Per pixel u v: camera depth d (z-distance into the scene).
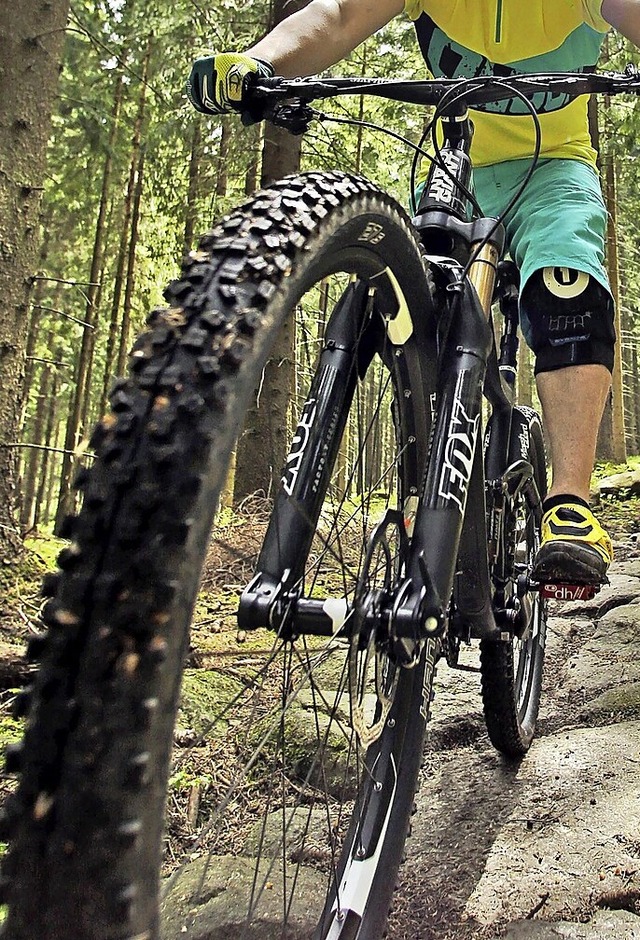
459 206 1.46
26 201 4.06
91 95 8.71
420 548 1.20
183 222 10.89
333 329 1.27
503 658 1.90
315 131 8.38
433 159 1.42
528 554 2.22
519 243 1.75
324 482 1.16
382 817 1.32
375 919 1.23
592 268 1.62
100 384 17.16
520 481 1.93
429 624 1.14
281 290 0.87
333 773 1.79
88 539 0.71
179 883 1.45
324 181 1.04
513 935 1.43
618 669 2.70
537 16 1.73
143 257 13.24
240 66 1.39
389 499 1.39
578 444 1.67
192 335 0.79
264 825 1.38
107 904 0.62
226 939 1.32
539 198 1.75
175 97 9.12
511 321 1.93
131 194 11.96
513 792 1.95
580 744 2.16
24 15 4.04
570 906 1.51
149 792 0.65
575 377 1.65
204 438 0.73
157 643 0.67
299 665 1.21
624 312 18.56
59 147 10.09
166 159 9.81
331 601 1.06
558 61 1.78
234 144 8.20
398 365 1.35
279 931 1.36
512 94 1.45
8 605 3.61
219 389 0.76
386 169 10.67
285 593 1.08
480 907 1.51
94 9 8.48
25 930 0.62
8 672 2.62
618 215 13.55
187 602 0.70
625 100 10.45
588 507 1.70
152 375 0.77
